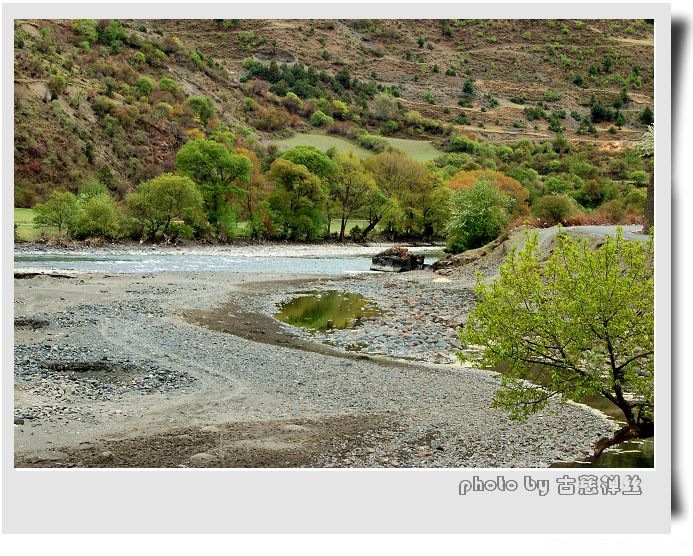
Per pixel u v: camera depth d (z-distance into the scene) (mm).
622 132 136500
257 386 17125
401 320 28234
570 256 12172
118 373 17656
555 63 169500
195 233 71625
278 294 35469
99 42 119750
